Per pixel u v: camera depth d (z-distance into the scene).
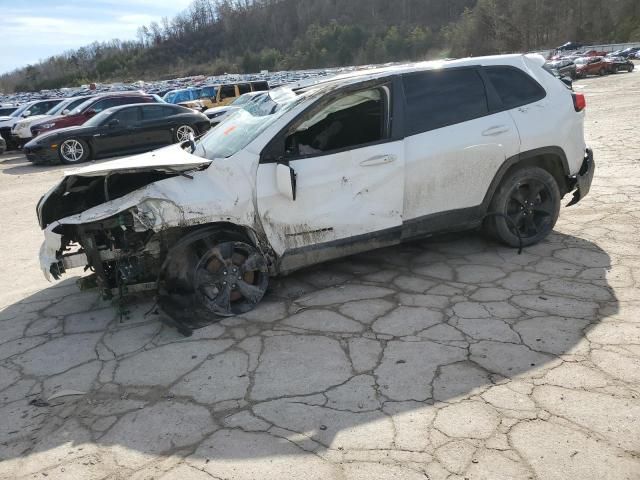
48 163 14.13
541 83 4.76
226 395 3.03
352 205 4.12
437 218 4.43
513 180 4.68
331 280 4.55
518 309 3.77
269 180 3.90
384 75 4.24
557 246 4.93
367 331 3.63
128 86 71.88
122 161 4.23
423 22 142.38
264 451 2.55
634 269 4.28
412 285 4.33
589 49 72.81
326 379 3.11
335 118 4.18
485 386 2.92
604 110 15.46
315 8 163.12
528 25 93.81
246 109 4.87
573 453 2.39
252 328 3.80
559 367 3.05
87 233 3.71
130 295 4.59
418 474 2.33
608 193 6.57
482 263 4.66
